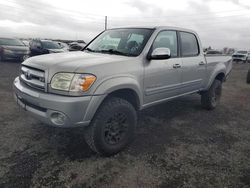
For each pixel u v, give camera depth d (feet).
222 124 15.83
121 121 10.87
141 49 11.98
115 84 10.07
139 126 14.58
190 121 16.03
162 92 13.20
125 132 11.12
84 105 9.23
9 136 12.22
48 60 10.36
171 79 13.57
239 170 10.16
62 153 10.82
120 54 12.16
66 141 11.96
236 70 58.54
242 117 17.62
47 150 11.02
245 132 14.61
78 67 9.38
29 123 14.02
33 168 9.55
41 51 49.01
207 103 18.34
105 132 10.36
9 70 35.50
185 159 10.87
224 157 11.25
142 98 11.91
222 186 9.01
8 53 45.55
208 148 12.11
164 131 14.02
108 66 10.12
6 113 15.57
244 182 9.32
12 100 18.67
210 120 16.48
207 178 9.47
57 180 8.87
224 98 23.97
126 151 11.33
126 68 10.78
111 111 10.19
